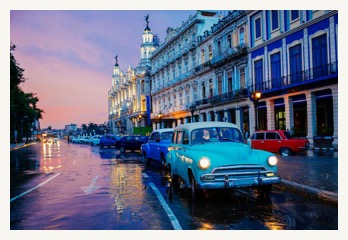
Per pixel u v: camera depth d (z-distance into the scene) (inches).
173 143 391.5
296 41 978.1
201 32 1711.4
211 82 1584.6
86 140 2657.5
